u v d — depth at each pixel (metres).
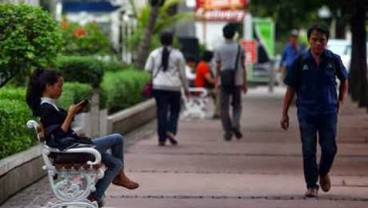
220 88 30.38
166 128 28.88
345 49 62.50
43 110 15.80
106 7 57.38
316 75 18.69
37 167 20.91
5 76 25.30
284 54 47.62
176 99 28.95
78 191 15.84
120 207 17.86
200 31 76.06
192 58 46.94
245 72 30.28
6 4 24.73
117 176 16.47
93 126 28.81
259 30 73.19
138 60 46.91
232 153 27.03
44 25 24.75
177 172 22.94
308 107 18.78
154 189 20.16
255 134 32.78
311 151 18.84
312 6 53.31
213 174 22.62
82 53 41.59
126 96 35.00
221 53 30.00
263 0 59.44
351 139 30.86
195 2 63.81
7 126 19.23
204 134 32.75
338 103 19.02
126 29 57.72
